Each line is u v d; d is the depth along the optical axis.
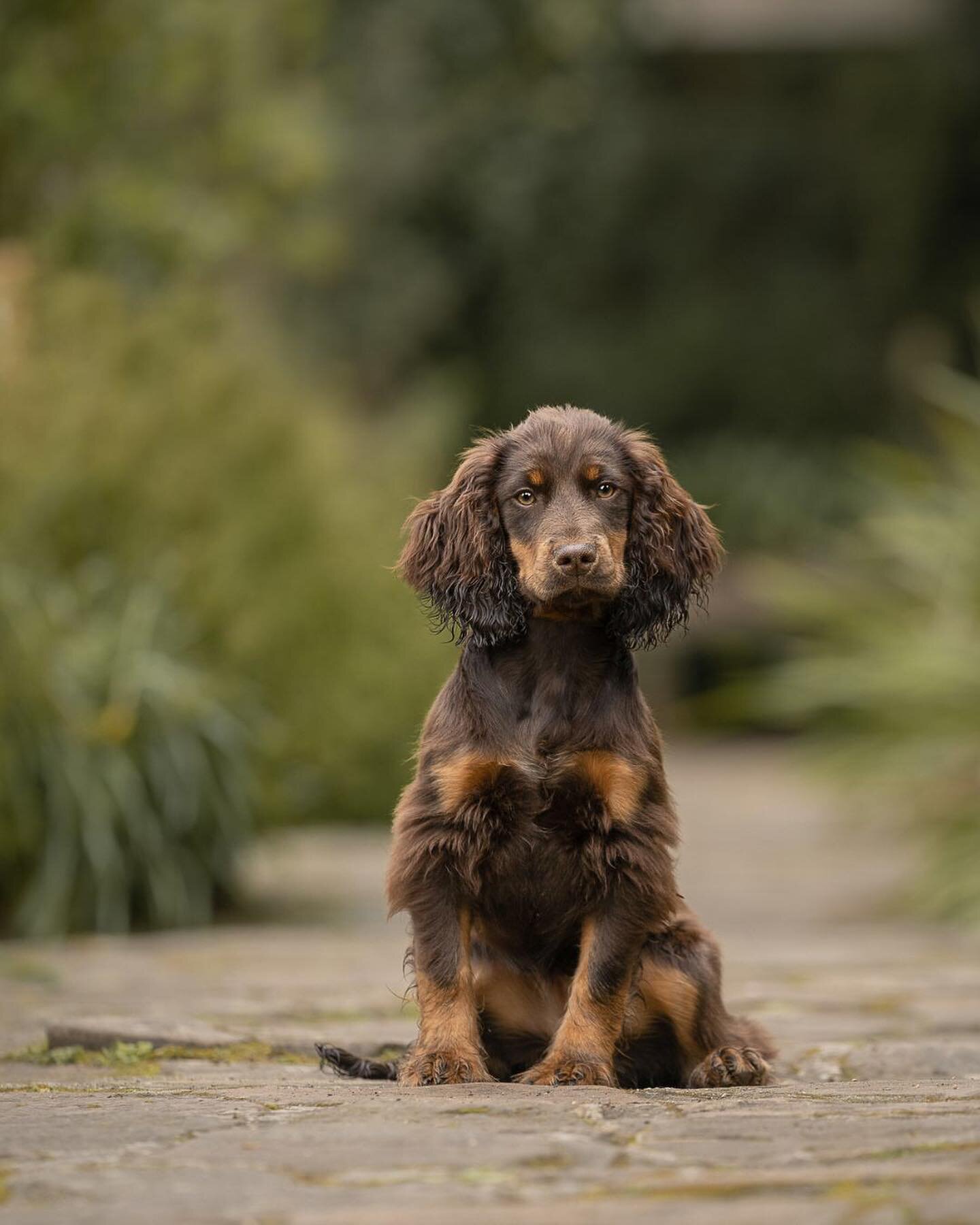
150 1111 4.12
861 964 8.33
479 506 5.32
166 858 10.16
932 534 12.28
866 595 12.66
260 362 13.89
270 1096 4.40
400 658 14.64
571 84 30.81
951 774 11.69
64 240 14.02
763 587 13.49
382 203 31.06
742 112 33.38
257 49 15.82
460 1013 4.88
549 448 5.29
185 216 14.62
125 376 12.17
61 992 7.27
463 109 31.11
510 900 4.98
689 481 31.62
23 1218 3.11
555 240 32.88
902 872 13.62
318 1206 3.17
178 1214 3.12
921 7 32.31
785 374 32.56
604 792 4.87
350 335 30.62
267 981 7.56
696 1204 3.12
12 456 10.76
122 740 10.05
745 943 9.49
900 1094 4.34
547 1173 3.39
